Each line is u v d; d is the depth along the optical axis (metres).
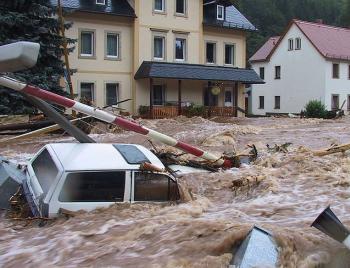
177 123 29.77
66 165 7.89
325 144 19.59
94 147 8.64
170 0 38.19
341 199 9.29
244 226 6.47
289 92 56.19
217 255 5.88
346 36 57.03
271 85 58.31
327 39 54.62
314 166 12.23
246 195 10.02
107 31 36.00
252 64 60.69
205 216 7.89
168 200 8.37
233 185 10.29
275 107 58.06
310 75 53.91
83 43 35.34
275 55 57.66
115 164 8.05
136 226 7.10
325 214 5.86
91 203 7.87
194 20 39.38
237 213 8.21
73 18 34.53
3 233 7.43
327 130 25.91
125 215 7.67
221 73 39.12
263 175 11.02
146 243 6.51
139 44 37.00
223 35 41.41
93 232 7.05
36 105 10.46
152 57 37.66
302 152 14.06
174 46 38.62
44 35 28.91
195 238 6.39
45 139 20.81
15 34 28.08
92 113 10.80
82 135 10.39
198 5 39.53
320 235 6.30
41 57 28.70
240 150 16.81
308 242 6.01
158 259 5.90
